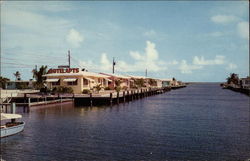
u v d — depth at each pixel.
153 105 47.09
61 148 17.33
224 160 15.04
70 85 51.22
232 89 118.75
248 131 22.70
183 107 44.00
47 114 33.41
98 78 60.62
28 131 22.61
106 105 44.34
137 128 23.89
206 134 21.45
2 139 19.77
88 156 15.75
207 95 82.19
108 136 20.61
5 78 68.69
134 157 15.55
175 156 15.70
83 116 31.62
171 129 23.50
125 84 79.19
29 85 70.50
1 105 37.34
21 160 15.14
